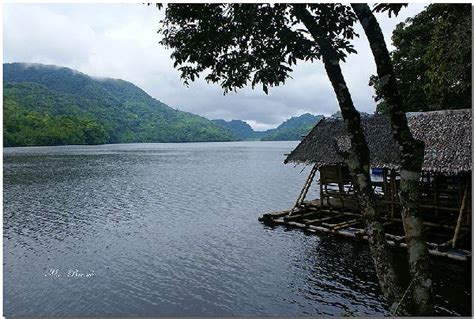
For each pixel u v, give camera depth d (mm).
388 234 17109
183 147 159625
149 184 42125
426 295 5797
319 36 6336
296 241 19312
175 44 7367
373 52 6012
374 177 34188
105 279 15156
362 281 14359
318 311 12266
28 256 17953
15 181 43938
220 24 6898
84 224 24047
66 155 90125
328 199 22703
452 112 17891
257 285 14383
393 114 5988
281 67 6996
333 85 6391
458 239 16625
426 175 18844
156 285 14578
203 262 16953
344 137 21016
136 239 20703
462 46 18547
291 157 22469
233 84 7398
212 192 36531
